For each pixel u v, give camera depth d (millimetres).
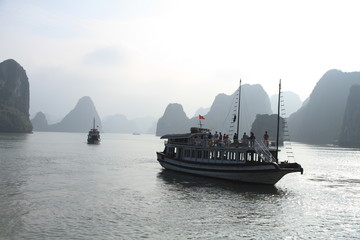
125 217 26734
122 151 116375
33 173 48656
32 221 24812
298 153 139000
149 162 75188
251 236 23516
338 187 46344
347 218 29312
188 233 23469
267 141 44719
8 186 37562
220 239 22609
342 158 111000
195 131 55469
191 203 32438
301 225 26703
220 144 47531
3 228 23047
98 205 30344
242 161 43688
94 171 54688
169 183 43938
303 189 43531
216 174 46344
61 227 23672
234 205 32219
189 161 51062
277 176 41031
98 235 22328
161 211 28969
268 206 32406
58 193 34969
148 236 22500
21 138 183000
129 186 40969
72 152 97312
